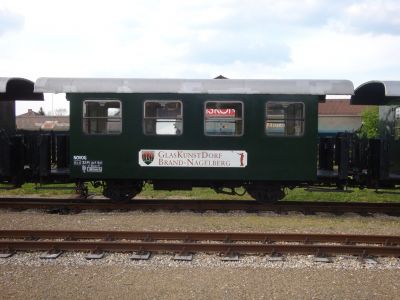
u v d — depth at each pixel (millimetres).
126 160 10828
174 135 10750
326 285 5820
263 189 11211
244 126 10688
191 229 8875
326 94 10688
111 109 10820
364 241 7820
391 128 11633
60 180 11617
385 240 7781
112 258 6883
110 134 10812
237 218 9922
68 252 7172
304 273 6301
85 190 11648
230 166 10758
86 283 5828
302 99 10688
